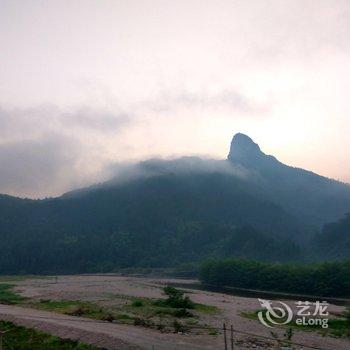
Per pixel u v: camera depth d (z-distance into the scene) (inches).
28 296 3373.5
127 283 5177.2
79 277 6806.1
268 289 4931.1
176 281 6141.7
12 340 1520.7
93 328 1726.1
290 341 1662.2
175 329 1784.0
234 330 1827.0
